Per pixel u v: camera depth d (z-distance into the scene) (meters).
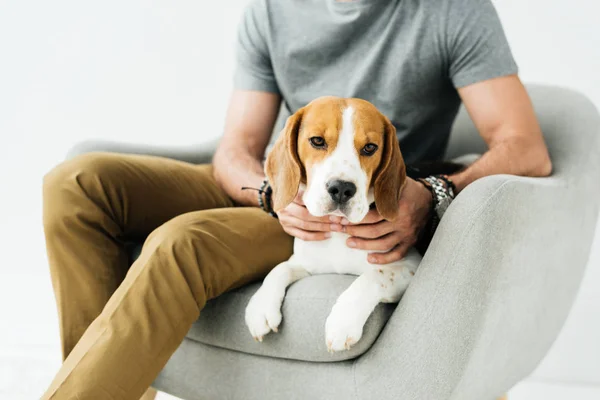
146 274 1.45
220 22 2.93
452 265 1.40
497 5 2.66
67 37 3.02
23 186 3.09
